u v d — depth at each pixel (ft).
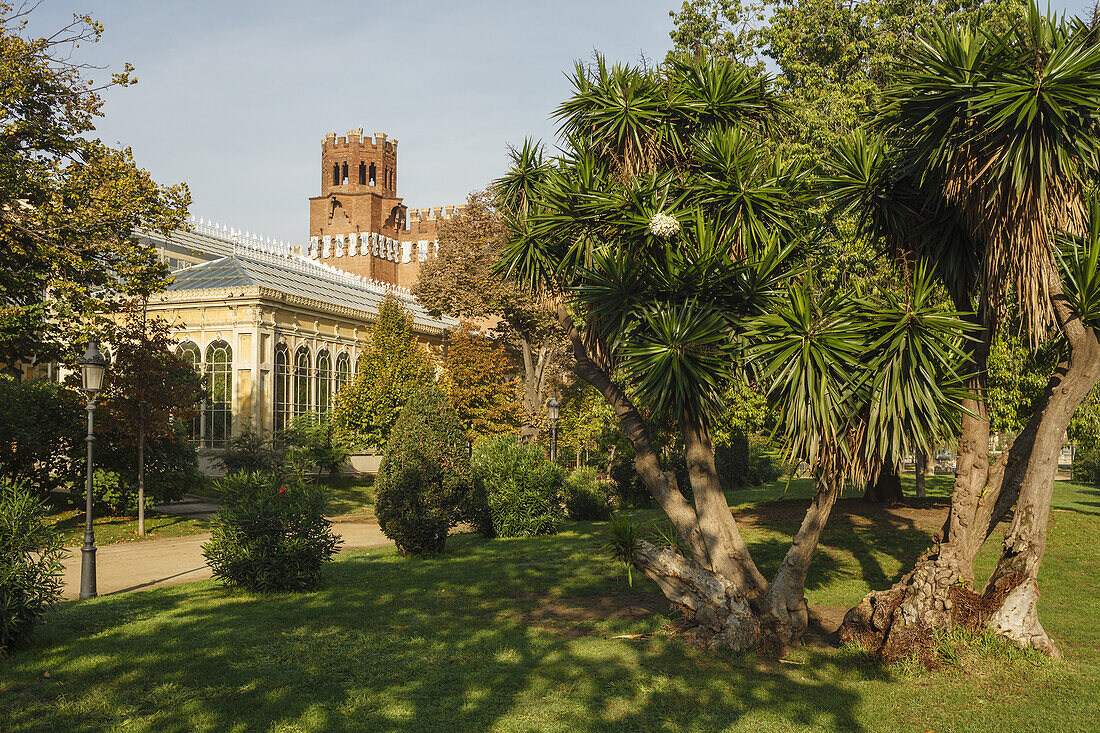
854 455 23.44
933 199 24.90
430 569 41.88
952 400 22.53
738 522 56.54
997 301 24.29
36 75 57.82
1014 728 18.60
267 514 36.11
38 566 26.35
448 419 48.62
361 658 24.79
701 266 23.95
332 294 137.39
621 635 27.61
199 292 103.19
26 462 69.67
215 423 102.94
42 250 56.18
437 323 166.30
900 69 23.95
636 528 27.94
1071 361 23.31
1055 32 21.03
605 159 29.25
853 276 45.70
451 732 18.75
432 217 258.57
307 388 113.19
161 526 67.36
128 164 61.57
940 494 83.05
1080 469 115.14
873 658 24.29
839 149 27.04
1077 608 31.81
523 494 57.67
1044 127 20.30
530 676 22.93
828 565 41.73
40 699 20.92
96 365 37.81
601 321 26.81
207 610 31.76
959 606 24.25
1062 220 22.74
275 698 20.97
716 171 26.40
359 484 111.45
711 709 20.17
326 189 251.19
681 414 25.04
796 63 66.69
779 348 22.66
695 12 71.61
